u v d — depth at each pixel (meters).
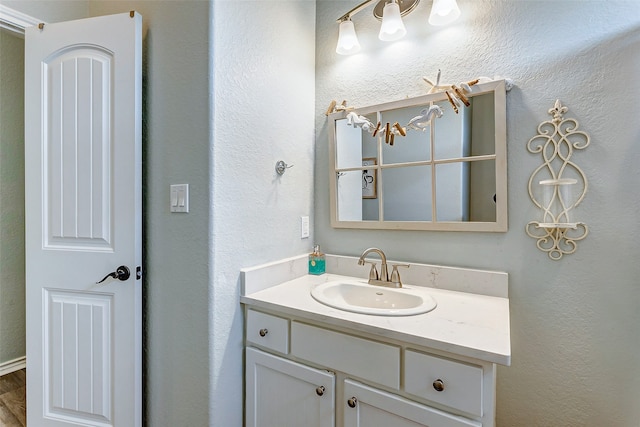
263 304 1.20
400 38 1.47
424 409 0.89
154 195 1.28
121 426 1.28
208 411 1.16
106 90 1.27
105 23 1.27
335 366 1.05
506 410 1.29
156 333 1.29
